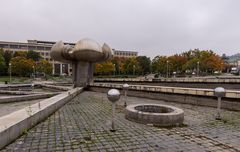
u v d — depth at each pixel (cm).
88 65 2330
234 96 934
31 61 6656
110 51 2328
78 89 1822
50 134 566
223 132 601
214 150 466
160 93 1350
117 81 3369
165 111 823
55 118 766
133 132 594
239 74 7631
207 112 899
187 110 950
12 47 9869
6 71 7000
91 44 2148
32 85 2581
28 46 10225
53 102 902
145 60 8344
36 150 453
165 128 640
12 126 499
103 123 695
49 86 2619
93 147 476
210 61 6256
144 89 1481
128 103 1202
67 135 559
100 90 2047
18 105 1219
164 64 7250
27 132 579
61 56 2241
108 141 517
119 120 740
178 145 494
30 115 617
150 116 679
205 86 2989
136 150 462
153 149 469
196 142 516
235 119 764
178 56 7294
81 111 919
